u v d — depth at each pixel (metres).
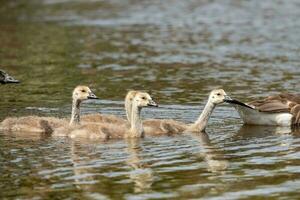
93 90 25.97
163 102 23.83
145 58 32.75
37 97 24.45
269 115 20.95
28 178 15.59
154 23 43.72
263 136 19.55
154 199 14.30
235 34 39.19
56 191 14.78
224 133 19.97
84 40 37.78
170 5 51.50
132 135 19.48
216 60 32.09
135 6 51.28
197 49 34.97
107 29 41.47
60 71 29.75
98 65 31.12
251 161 16.92
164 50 34.78
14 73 29.23
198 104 23.48
